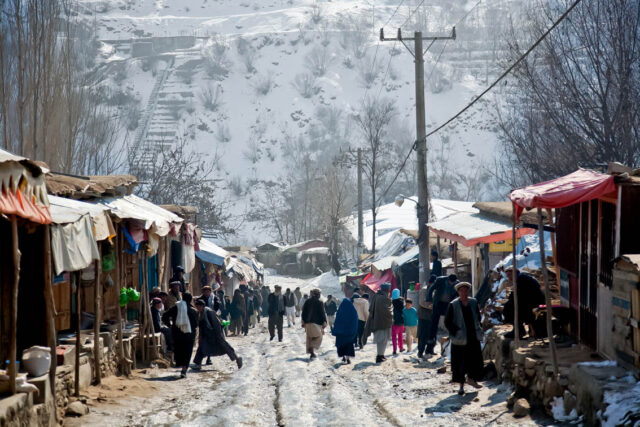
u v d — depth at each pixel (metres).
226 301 53.50
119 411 19.28
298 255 152.50
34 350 16.81
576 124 43.41
